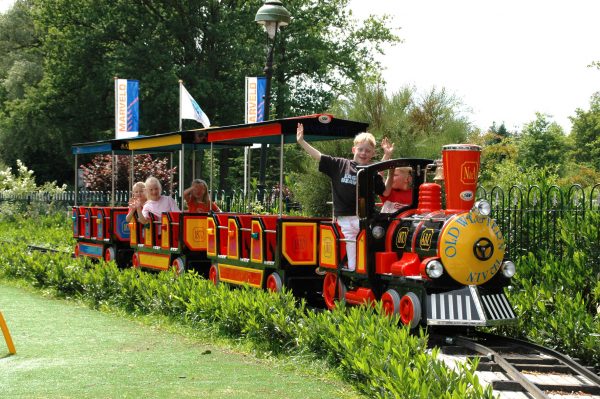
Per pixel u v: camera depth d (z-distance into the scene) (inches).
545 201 472.4
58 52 1692.9
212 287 424.2
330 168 390.9
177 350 359.6
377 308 334.3
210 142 512.1
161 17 1593.3
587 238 405.7
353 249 380.8
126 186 1139.3
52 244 864.3
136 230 601.6
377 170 366.9
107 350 360.2
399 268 345.7
